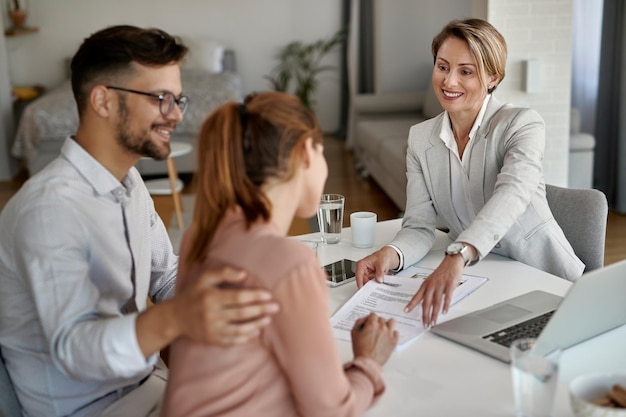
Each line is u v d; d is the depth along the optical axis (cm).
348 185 621
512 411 122
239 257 109
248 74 873
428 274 189
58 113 601
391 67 740
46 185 143
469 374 135
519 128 198
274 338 106
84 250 143
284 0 855
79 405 152
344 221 500
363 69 780
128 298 158
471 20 200
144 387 157
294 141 112
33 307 146
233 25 859
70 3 827
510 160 194
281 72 868
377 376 123
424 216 213
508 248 205
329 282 185
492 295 173
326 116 892
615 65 525
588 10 592
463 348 146
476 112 205
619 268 134
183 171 629
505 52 200
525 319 155
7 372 151
